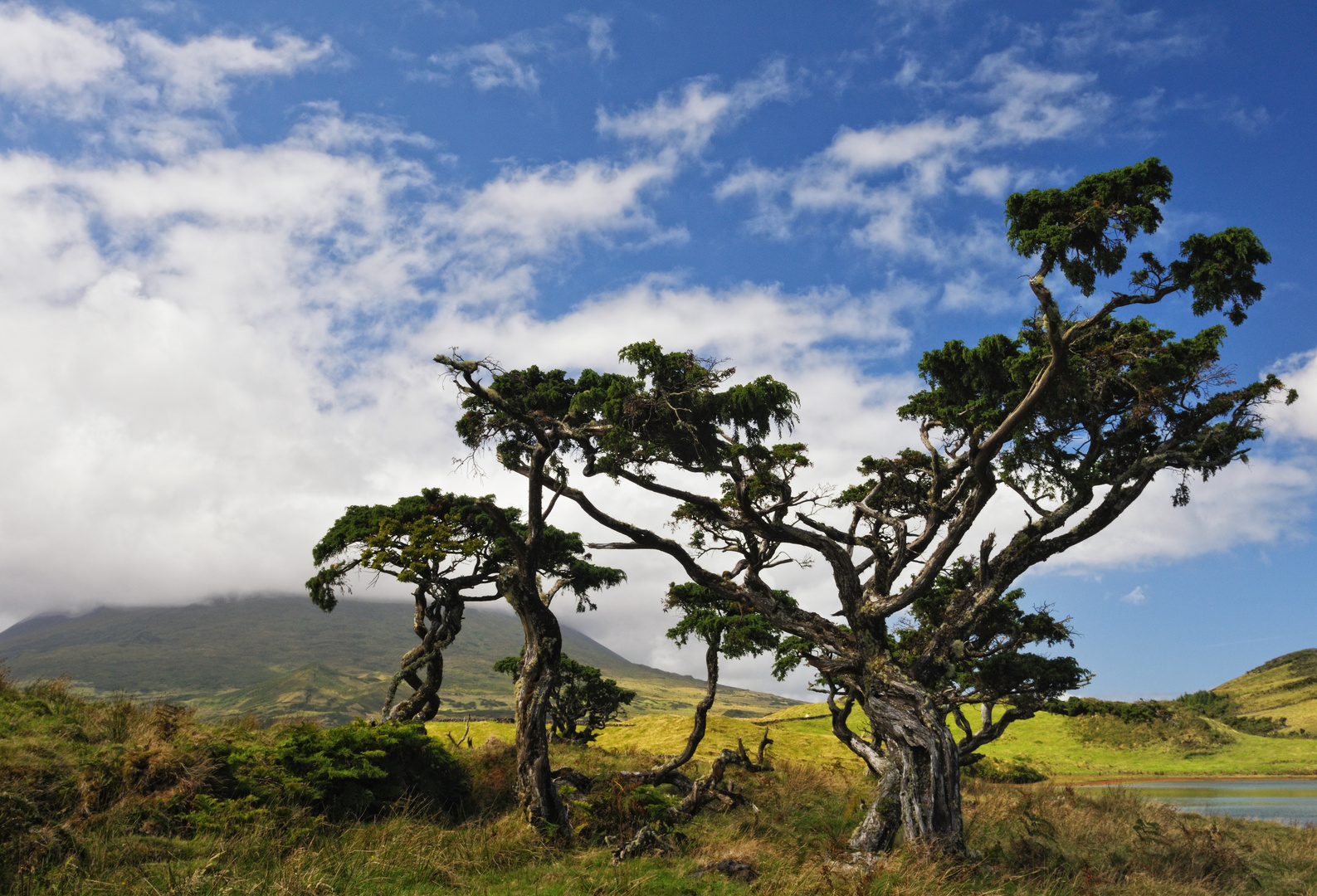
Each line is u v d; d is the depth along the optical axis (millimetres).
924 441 21453
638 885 11297
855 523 22391
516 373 18875
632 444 16984
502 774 18344
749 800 19578
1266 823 26281
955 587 26531
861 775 30266
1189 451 19453
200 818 11773
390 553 20984
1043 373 17406
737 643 21188
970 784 31922
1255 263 16125
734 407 17875
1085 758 72562
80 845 10242
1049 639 26562
